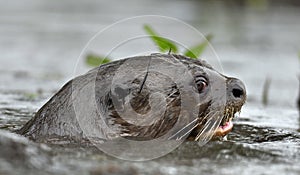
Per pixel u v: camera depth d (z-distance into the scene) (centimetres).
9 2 6003
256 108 2081
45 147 1090
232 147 1229
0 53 3341
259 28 4400
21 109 1802
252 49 3569
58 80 2573
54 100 1353
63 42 3750
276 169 1078
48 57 3238
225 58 3244
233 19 4825
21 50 3462
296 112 2044
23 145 1041
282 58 3312
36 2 6084
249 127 1603
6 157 1001
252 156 1166
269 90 2519
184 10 5322
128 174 995
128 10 5334
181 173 1022
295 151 1229
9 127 1496
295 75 2825
